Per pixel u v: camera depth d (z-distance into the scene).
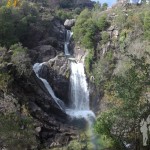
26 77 43.66
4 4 75.31
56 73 56.50
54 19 76.88
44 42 65.00
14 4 72.00
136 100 17.36
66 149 34.53
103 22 66.50
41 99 43.94
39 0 96.00
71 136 38.12
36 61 59.09
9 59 45.12
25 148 25.14
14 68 42.69
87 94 56.56
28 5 72.25
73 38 69.31
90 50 62.28
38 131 37.16
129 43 59.47
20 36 62.16
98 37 64.75
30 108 39.97
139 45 55.88
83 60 62.59
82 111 53.19
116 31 64.25
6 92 39.16
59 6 110.38
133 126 17.95
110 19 69.62
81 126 45.50
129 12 71.56
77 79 58.03
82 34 66.19
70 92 56.53
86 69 59.53
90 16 76.38
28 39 64.19
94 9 104.12
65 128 41.00
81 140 34.97
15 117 24.48
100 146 25.97
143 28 60.94
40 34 66.00
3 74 40.44
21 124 25.12
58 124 41.28
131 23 63.53
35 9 71.56
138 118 17.52
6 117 22.59
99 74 56.12
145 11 66.12
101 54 62.22
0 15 57.59
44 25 68.31
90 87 56.69
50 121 40.88
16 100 38.97
